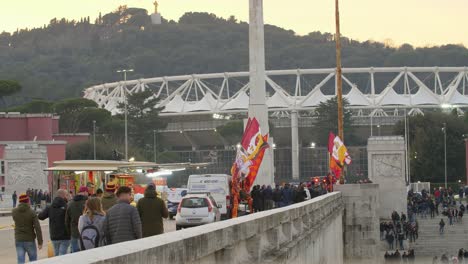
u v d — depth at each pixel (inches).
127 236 881.5
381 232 4121.6
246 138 1849.2
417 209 5334.6
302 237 1295.5
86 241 994.1
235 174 1849.2
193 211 2288.4
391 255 3853.3
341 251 3038.9
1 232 2263.8
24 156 4886.8
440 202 5772.6
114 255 476.4
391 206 4315.9
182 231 642.2
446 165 7460.6
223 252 706.8
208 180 2881.4
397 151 4301.2
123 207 886.4
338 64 3693.4
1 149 5605.3
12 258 1505.9
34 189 4581.7
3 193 4857.3
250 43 3560.5
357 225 3376.0
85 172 2642.7
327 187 3422.7
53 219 1184.8
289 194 2600.9
